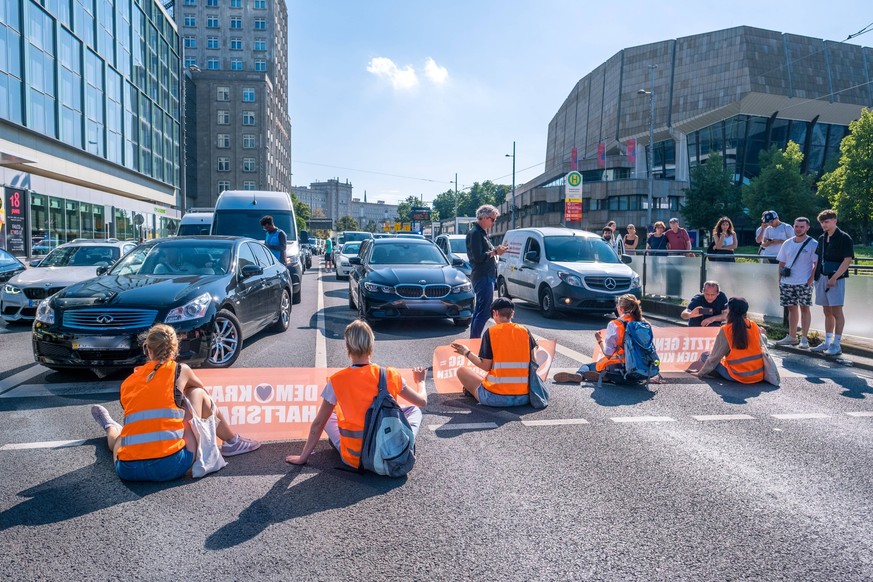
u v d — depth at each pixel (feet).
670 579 9.50
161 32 161.27
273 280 31.40
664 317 41.68
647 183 232.94
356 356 13.62
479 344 21.48
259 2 279.28
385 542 10.54
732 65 237.66
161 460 12.76
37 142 90.07
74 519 11.28
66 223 99.25
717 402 19.88
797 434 16.63
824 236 27.22
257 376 15.97
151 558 9.93
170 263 26.27
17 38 84.23
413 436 13.73
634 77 268.21
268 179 267.80
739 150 246.68
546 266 41.39
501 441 15.87
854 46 250.37
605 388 21.65
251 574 9.49
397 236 42.14
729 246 40.45
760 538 10.84
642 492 12.72
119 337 20.40
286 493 12.55
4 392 19.99
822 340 29.99
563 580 9.43
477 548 10.37
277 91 295.69
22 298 34.60
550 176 301.02
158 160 158.40
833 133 260.62
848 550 10.48
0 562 9.78
